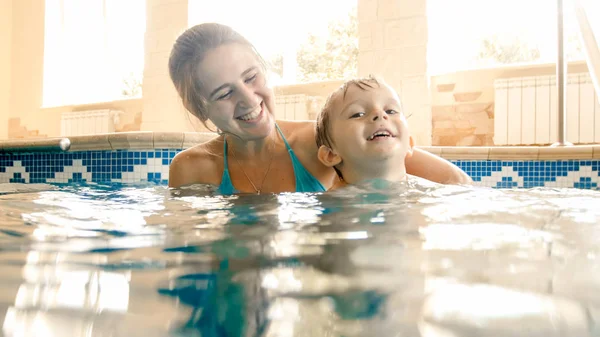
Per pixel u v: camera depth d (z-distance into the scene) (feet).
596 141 14.73
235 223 2.75
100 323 1.15
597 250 1.91
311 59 19.79
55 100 25.82
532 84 15.39
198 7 18.60
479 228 2.47
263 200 4.02
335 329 1.09
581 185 8.54
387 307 1.22
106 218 3.00
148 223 2.79
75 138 8.88
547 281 1.45
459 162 9.35
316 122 5.95
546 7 16.10
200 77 4.82
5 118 26.32
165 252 1.97
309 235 2.33
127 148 8.38
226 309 1.23
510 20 16.70
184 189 5.44
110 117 23.03
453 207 3.32
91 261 1.82
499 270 1.59
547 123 15.26
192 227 2.62
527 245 2.02
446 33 17.39
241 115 4.94
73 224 2.77
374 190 4.61
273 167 5.45
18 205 3.77
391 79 15.29
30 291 1.42
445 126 16.80
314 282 1.47
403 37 15.10
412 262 1.73
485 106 16.26
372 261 1.75
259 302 1.29
